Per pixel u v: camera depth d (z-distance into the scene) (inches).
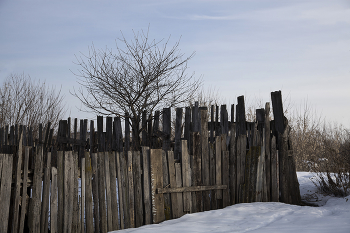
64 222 168.9
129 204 192.1
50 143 319.3
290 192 264.4
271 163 262.1
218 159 237.6
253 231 158.2
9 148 176.2
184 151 220.2
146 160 202.5
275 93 273.7
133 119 302.0
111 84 306.8
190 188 217.5
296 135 626.2
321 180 306.5
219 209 220.1
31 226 162.1
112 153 191.5
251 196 247.0
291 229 158.9
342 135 511.2
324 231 150.9
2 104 594.6
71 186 173.8
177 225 175.2
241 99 268.4
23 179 159.6
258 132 263.4
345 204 223.9
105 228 182.9
